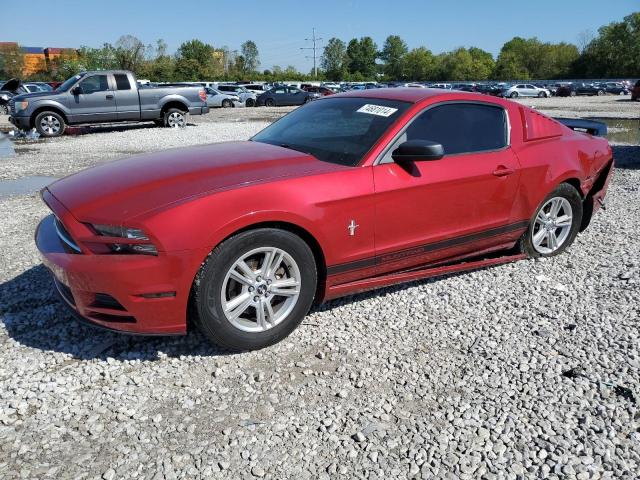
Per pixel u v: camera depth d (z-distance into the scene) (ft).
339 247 10.96
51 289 13.37
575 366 10.11
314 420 8.57
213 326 9.77
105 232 9.39
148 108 53.52
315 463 7.67
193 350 10.61
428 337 11.23
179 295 9.42
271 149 12.27
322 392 9.30
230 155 11.78
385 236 11.59
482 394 9.27
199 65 266.98
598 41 317.63
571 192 15.35
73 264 9.37
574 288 13.67
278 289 10.42
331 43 439.63
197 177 10.36
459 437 8.19
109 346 10.70
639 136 46.68
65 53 276.21
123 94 51.80
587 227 18.89
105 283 9.17
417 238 12.15
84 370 9.91
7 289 13.37
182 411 8.78
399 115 12.15
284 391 9.32
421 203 11.92
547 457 7.80
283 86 119.65
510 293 13.38
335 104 13.94
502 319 12.00
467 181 12.60
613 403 9.00
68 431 8.27
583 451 7.88
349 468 7.57
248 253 9.89
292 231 10.46
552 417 8.63
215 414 8.71
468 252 13.55
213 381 9.59
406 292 13.42
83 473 7.43
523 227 14.46
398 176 11.55
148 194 9.84
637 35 298.35
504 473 7.49
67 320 11.79
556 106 99.86
